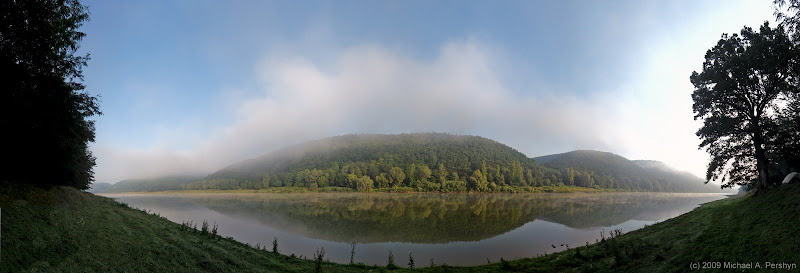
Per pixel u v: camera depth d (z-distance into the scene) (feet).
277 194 647.56
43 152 81.87
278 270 83.76
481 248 172.55
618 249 91.56
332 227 245.65
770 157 110.01
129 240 67.21
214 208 376.68
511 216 310.86
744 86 104.17
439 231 230.27
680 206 398.01
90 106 81.51
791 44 80.69
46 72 62.80
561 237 202.90
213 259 74.13
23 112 64.13
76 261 47.98
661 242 88.28
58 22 57.41
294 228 238.48
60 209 68.95
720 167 115.96
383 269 94.63
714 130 109.60
